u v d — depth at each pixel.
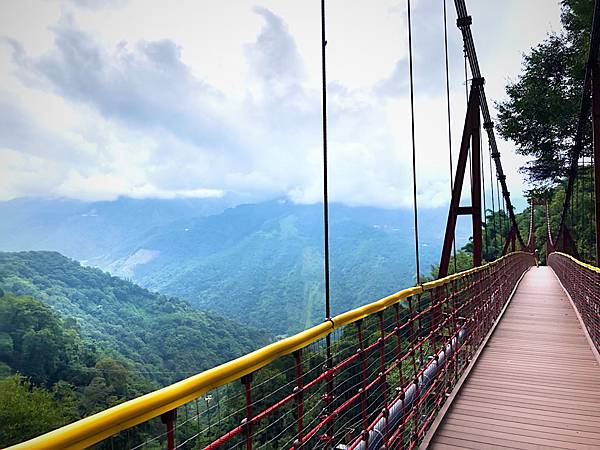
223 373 1.34
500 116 17.67
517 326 7.97
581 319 8.07
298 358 1.87
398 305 3.11
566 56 15.99
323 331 2.03
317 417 2.14
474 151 8.99
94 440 0.95
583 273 7.92
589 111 12.16
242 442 1.50
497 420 3.93
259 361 1.53
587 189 17.81
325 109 3.39
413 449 3.35
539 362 5.76
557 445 3.46
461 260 27.11
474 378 5.12
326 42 3.57
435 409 3.99
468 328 5.95
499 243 28.50
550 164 17.20
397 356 3.05
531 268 25.83
